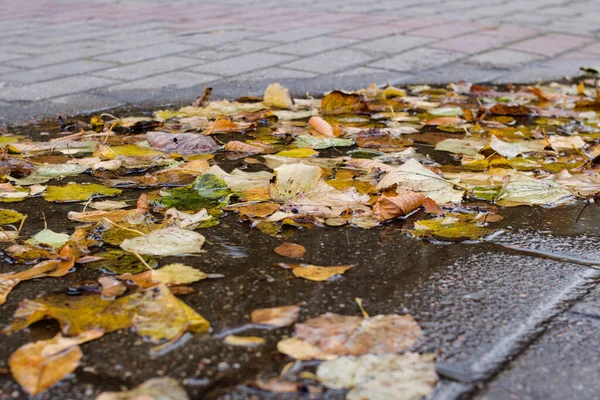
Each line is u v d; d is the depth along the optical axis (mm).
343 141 1307
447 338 894
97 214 1067
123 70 2023
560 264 990
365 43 2441
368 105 1619
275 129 1430
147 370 864
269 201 1102
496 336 897
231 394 845
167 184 1155
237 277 964
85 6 3650
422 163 1219
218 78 1936
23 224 1059
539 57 2258
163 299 922
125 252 1000
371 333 894
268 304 931
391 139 1324
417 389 846
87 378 857
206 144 1277
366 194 1109
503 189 1135
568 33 2662
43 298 933
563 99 1735
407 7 3416
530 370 866
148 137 1306
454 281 962
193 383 854
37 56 2242
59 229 1047
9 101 1662
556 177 1181
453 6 3445
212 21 3006
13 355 871
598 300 938
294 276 966
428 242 1024
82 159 1229
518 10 3293
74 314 912
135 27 2859
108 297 931
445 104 1676
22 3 3822
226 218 1066
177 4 3674
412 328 900
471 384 854
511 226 1058
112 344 884
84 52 2305
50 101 1669
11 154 1259
